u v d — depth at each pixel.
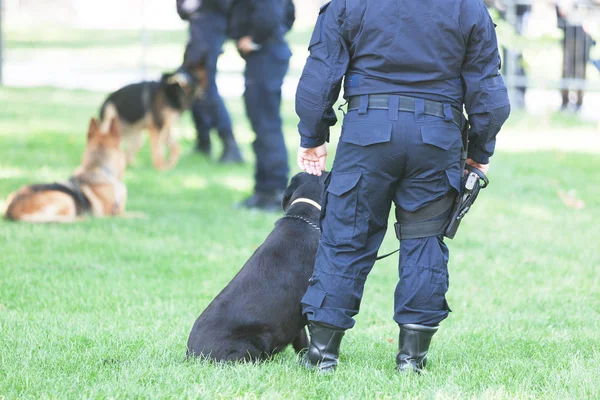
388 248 12.80
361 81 5.97
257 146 15.07
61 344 7.21
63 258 11.26
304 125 6.18
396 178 5.99
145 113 18.97
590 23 17.86
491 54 5.91
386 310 9.34
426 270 6.11
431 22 5.79
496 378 6.35
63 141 21.31
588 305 9.41
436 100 5.88
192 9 18.52
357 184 5.94
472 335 7.97
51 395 5.77
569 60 27.20
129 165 19.66
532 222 14.51
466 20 5.80
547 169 19.42
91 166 14.30
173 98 18.91
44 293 9.49
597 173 19.12
